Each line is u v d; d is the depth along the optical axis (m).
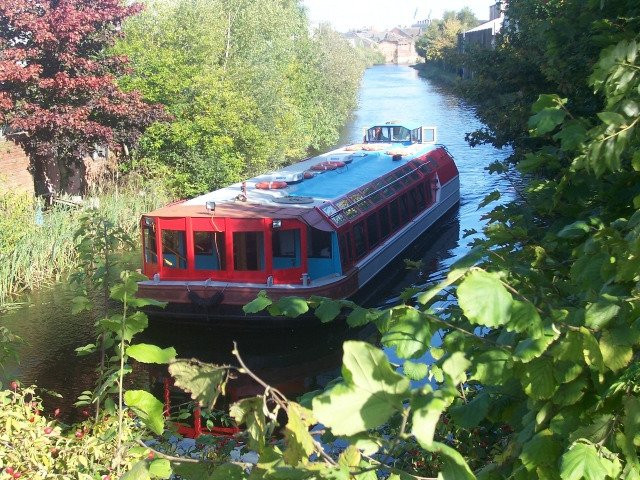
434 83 98.00
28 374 14.39
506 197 29.41
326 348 16.67
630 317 3.13
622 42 4.25
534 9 18.12
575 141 4.27
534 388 3.06
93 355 15.09
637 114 4.10
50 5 24.78
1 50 24.03
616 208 4.89
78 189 25.98
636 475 2.82
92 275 7.70
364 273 18.42
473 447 5.46
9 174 23.59
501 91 19.33
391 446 2.44
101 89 24.75
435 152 28.11
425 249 24.38
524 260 4.92
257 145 30.02
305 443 2.36
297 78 42.34
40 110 23.41
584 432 2.98
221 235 16.62
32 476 5.28
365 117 57.62
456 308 4.38
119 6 25.38
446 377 2.60
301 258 16.58
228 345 16.56
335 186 20.12
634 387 3.03
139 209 24.16
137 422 6.62
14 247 19.17
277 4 40.28
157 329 16.89
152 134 27.42
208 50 30.70
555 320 3.14
